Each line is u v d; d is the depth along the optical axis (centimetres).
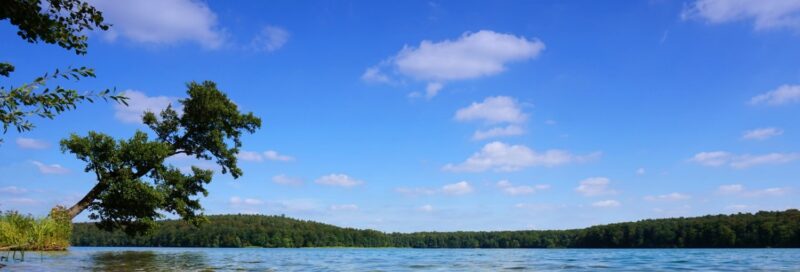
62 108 849
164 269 2198
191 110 3666
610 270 2905
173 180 3538
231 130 3809
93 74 874
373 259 4609
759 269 2970
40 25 927
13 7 895
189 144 3781
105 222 3553
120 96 886
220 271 2234
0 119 806
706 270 2938
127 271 2006
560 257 5353
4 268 2003
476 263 3766
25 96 815
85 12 988
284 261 3781
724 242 11381
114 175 3391
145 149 3394
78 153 3303
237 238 13612
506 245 17312
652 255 6031
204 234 13175
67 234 3681
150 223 3444
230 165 3850
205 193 3781
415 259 4678
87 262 2548
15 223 3144
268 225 15812
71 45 982
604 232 14050
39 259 2655
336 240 16300
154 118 3709
